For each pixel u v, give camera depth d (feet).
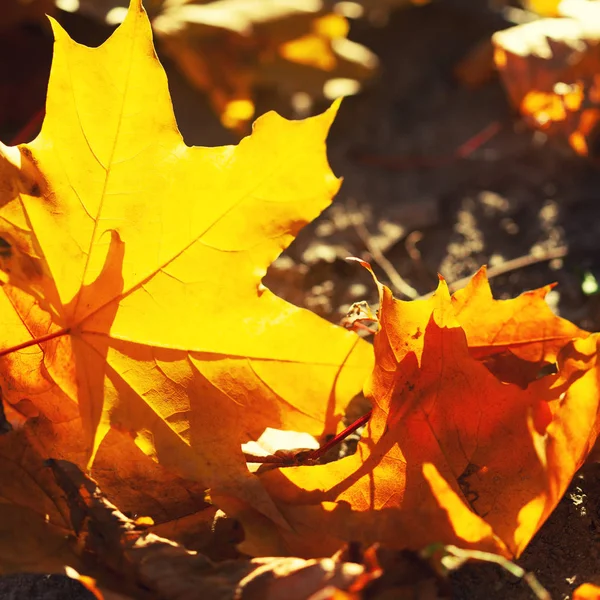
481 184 3.01
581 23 2.98
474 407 2.43
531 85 2.98
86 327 2.44
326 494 2.41
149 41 2.38
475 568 2.41
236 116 3.04
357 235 2.91
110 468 2.44
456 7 3.57
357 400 2.63
